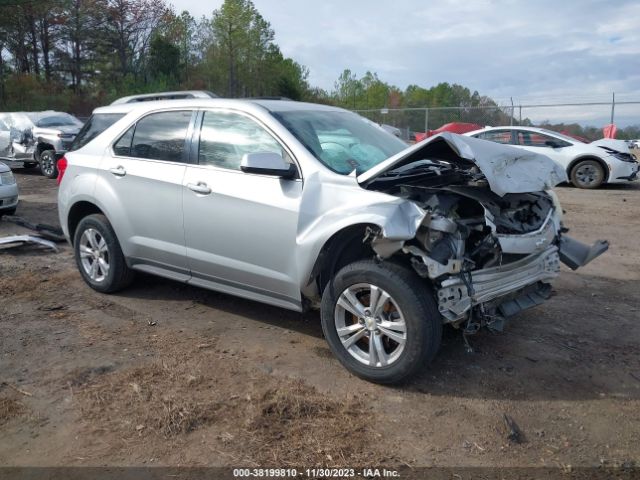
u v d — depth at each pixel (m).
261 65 51.22
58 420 3.42
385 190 4.02
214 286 4.79
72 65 52.12
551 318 5.15
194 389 3.78
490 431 3.36
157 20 52.16
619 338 4.73
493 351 4.44
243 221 4.35
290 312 5.22
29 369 4.05
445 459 3.10
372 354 3.82
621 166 13.27
